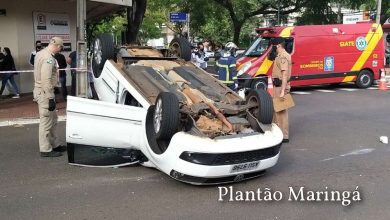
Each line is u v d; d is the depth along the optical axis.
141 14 19.33
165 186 6.08
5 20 14.73
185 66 8.03
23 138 8.91
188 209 5.29
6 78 13.73
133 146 6.67
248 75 15.30
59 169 6.83
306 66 16.78
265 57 15.66
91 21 23.59
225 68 12.12
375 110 12.44
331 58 17.14
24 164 7.08
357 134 9.40
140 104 6.57
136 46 9.08
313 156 7.66
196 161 5.57
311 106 13.27
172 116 5.75
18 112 11.51
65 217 5.04
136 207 5.34
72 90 13.61
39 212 5.18
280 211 5.25
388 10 28.50
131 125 6.52
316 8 28.36
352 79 17.66
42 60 7.26
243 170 5.86
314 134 9.41
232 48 15.70
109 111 6.50
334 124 10.48
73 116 6.47
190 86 7.17
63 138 8.91
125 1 16.84
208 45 20.41
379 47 17.81
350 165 7.11
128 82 6.90
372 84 18.97
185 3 31.66
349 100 14.48
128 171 6.75
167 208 5.32
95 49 8.10
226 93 7.27
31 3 15.21
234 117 6.36
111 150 7.07
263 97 6.50
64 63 13.39
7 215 5.09
